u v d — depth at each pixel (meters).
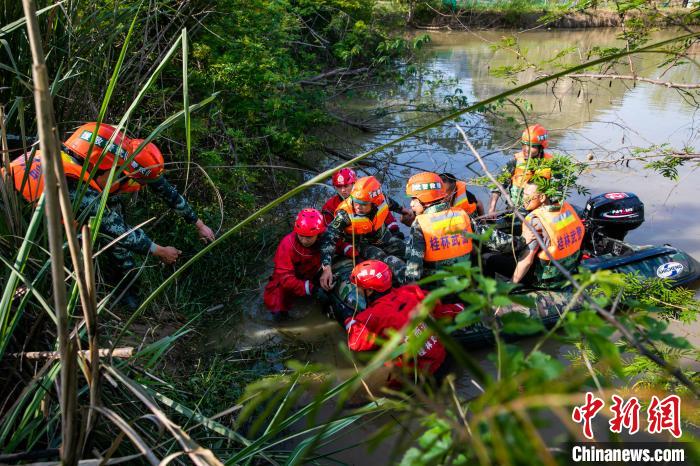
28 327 1.99
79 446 1.27
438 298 0.82
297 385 3.54
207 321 4.35
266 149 7.20
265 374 3.77
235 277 4.96
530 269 4.41
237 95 6.44
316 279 4.72
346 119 9.85
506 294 0.84
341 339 4.25
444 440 0.76
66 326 1.13
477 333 3.81
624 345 1.77
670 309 2.39
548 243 4.07
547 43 17.23
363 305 4.20
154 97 4.86
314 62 11.62
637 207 5.05
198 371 3.55
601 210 5.07
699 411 1.60
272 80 6.70
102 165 3.29
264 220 6.02
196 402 3.11
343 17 11.73
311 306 4.72
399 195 7.04
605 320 0.86
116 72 1.52
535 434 0.59
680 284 4.59
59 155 1.09
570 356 2.22
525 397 0.61
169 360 3.66
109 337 2.70
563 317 0.83
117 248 3.75
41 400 1.63
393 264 4.71
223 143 5.99
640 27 2.64
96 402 1.29
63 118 3.49
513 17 19.64
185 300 4.36
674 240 5.67
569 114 10.06
